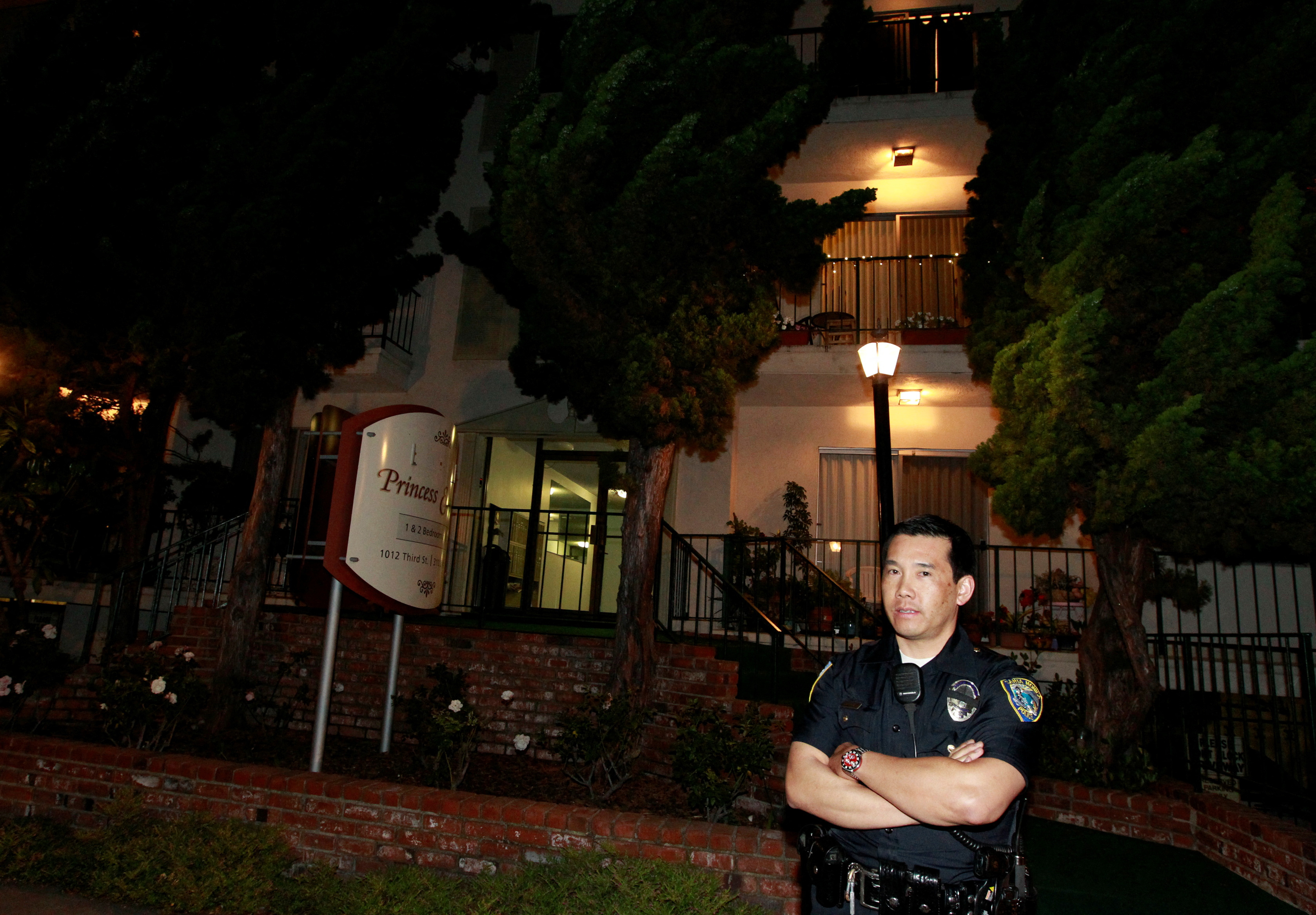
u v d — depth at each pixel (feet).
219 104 27.71
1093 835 17.97
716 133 20.81
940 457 33.37
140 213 24.34
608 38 20.06
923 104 30.89
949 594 7.13
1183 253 18.28
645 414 19.40
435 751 18.86
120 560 29.17
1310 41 17.63
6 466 27.07
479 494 35.55
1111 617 20.67
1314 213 16.51
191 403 23.62
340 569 18.08
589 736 17.16
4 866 14.57
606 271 19.49
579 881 12.52
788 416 34.58
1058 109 21.08
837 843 7.10
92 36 27.37
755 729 15.89
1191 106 19.58
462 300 36.60
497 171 21.38
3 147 26.86
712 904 12.05
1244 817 15.52
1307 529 16.39
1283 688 24.84
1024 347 19.97
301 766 18.99
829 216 21.26
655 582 21.66
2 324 25.36
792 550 28.37
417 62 25.44
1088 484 19.31
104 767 16.57
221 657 22.80
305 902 13.58
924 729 6.86
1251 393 16.52
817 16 35.96
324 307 24.94
